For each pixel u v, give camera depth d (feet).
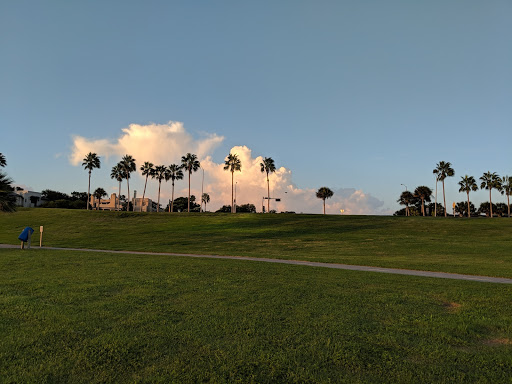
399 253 93.71
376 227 167.53
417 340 19.11
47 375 14.19
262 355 16.47
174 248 100.83
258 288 33.35
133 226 185.47
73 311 23.75
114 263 52.80
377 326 21.52
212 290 32.01
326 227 170.30
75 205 436.76
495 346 18.48
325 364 15.72
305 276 42.47
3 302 25.99
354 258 77.41
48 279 37.11
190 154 326.65
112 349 16.92
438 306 27.25
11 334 18.83
